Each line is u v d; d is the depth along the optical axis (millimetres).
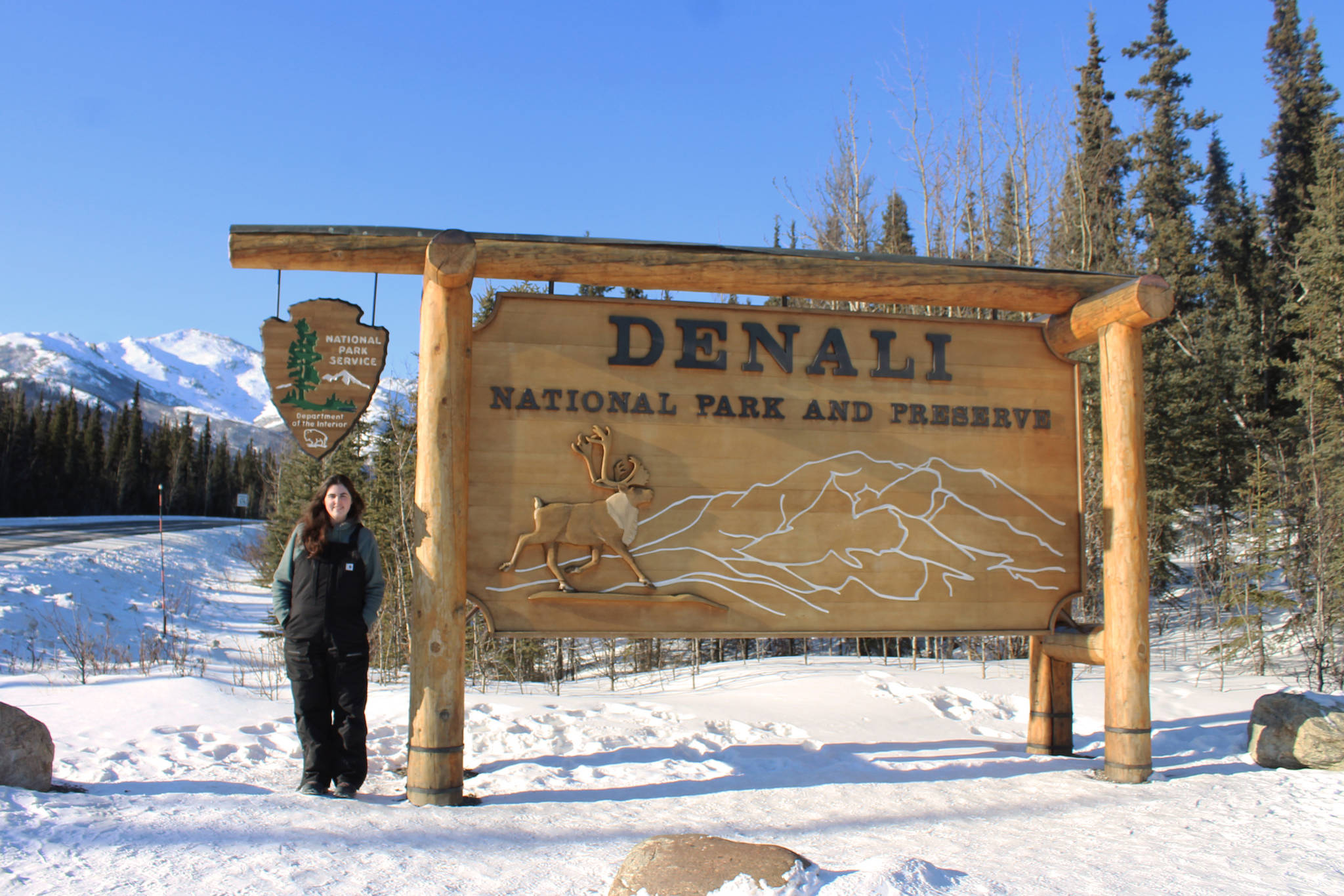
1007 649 15633
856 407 6309
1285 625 13297
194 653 13539
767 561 6051
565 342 5949
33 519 44969
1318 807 5070
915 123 19500
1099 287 6539
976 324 6574
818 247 20797
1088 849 4199
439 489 5359
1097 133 25781
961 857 4023
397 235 5621
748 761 6367
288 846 3785
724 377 6141
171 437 81562
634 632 5836
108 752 6184
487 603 5672
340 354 5691
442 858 3789
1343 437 17203
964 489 6395
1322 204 23031
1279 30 34594
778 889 3184
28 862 3426
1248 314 26922
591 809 4895
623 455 5938
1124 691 5941
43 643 14328
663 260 5965
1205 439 20547
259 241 5500
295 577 5234
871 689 8984
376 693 8414
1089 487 16641
